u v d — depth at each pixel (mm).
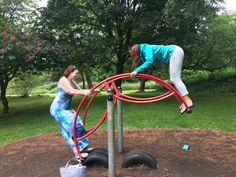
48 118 11469
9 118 12859
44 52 11484
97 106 13258
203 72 23500
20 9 13758
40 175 4895
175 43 13047
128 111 11133
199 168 4871
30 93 27969
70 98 5102
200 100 14398
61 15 13477
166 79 22719
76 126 5020
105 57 14227
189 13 11398
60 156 5711
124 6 13180
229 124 8594
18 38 11539
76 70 5199
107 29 14531
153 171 4668
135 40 13914
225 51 19688
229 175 4648
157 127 8242
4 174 5121
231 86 18688
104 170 4809
